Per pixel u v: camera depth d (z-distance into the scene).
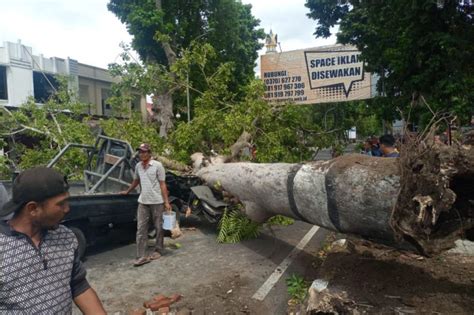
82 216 5.66
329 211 3.94
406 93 9.40
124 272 5.27
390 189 3.23
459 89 7.76
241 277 4.98
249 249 6.28
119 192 6.50
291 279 4.78
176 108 16.44
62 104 11.20
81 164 8.64
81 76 23.92
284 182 4.73
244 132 9.20
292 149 10.48
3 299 1.67
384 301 3.28
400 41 8.91
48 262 1.79
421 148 2.84
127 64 12.16
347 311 3.20
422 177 2.69
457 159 2.71
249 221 6.85
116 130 9.50
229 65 10.91
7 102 19.81
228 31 17.77
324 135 11.45
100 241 6.38
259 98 9.86
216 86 10.59
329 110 17.86
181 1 16.66
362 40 10.63
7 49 19.75
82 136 9.72
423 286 3.57
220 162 8.36
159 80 12.38
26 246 1.73
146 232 5.70
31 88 20.73
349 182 3.61
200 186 7.47
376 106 11.17
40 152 9.27
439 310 3.08
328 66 14.40
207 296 4.41
